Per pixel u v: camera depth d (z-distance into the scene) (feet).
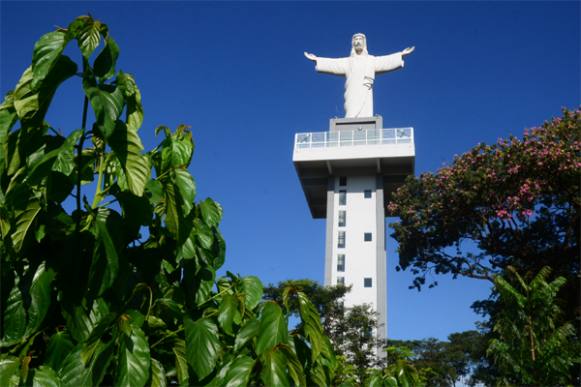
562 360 40.96
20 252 9.34
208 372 9.52
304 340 10.81
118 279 9.78
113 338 8.84
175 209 10.39
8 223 9.14
